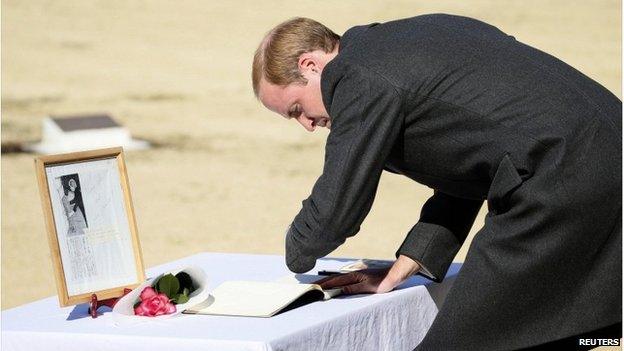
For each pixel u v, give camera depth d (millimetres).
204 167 19266
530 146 5820
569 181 5750
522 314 5855
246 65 28266
